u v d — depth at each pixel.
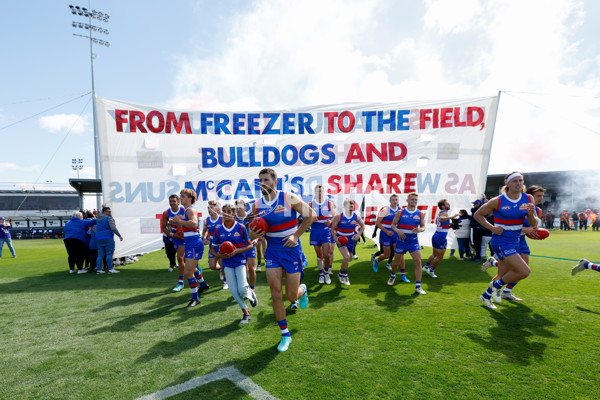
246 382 2.35
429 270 5.98
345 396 2.14
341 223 5.58
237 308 4.19
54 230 21.88
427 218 7.31
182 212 5.23
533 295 4.44
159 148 7.31
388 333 3.21
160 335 3.30
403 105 7.37
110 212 7.03
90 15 23.84
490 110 7.16
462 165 7.25
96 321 3.77
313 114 7.50
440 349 2.83
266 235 3.02
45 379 2.47
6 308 4.33
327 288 5.13
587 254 8.25
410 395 2.14
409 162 7.34
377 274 6.21
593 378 2.32
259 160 7.49
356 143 7.43
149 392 2.25
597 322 3.42
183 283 5.63
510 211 3.69
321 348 2.89
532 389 2.19
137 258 8.76
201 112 7.43
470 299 4.38
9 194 23.19
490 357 2.66
